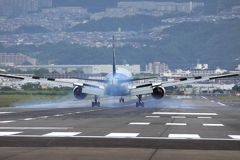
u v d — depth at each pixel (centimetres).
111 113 16638
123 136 9612
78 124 12038
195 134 10100
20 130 10594
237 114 16788
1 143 8612
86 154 7594
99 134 9900
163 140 9100
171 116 15325
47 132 10206
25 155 7469
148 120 13488
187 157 7419
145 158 7312
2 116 14938
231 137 9688
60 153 7656
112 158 7312
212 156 7519
